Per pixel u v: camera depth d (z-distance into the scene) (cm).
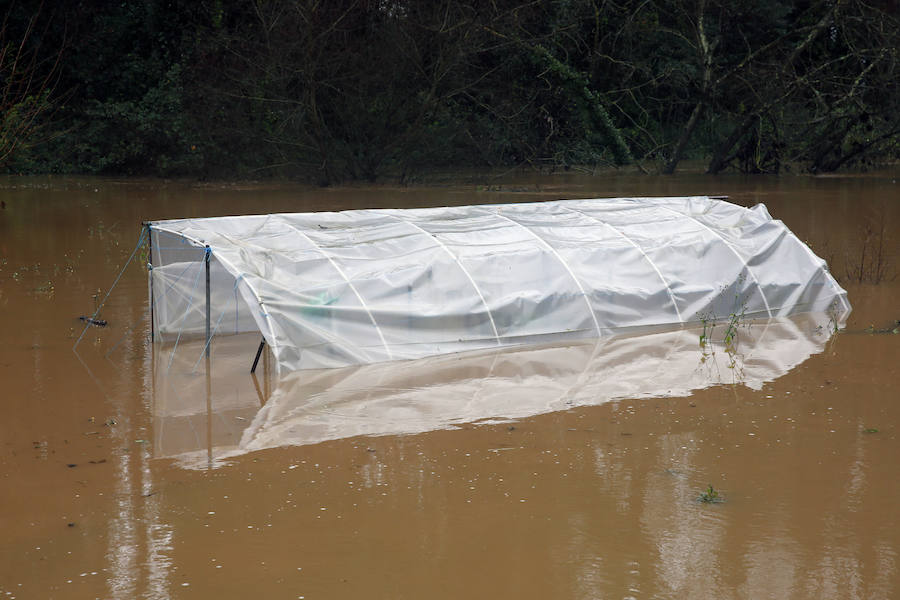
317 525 596
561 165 3947
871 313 1243
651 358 1028
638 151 4222
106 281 1480
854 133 3659
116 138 3700
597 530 586
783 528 587
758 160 3625
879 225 2072
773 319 1227
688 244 1251
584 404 858
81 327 1175
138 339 1118
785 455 718
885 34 3350
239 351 1071
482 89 3806
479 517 607
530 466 698
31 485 665
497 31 3709
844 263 1602
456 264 1126
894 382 911
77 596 507
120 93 3978
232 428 795
